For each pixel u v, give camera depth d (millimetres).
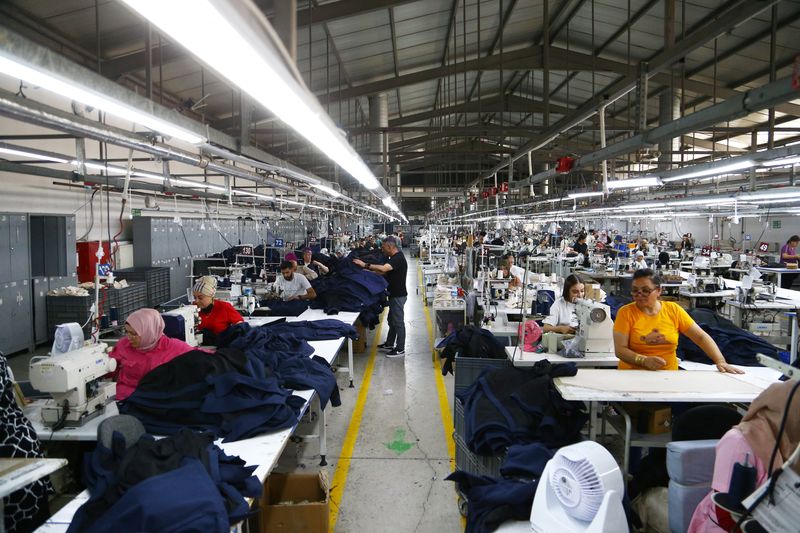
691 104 10391
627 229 22453
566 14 7945
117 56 5812
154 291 10516
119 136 3533
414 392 5469
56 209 8711
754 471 1468
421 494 3453
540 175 7254
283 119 2189
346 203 13047
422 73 8766
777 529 1215
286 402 2857
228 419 2605
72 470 3002
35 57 1779
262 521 2689
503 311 5270
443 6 6914
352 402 5172
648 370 3094
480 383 3039
